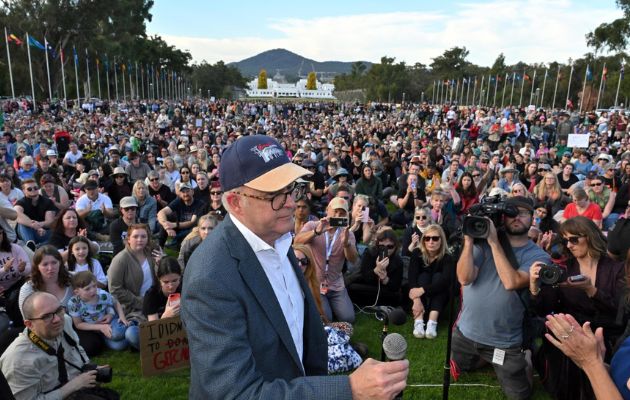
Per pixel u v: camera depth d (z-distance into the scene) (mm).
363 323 5727
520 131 22422
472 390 4281
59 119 31688
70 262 5535
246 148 1507
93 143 17281
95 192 8484
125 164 12414
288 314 1616
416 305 5438
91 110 43656
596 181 8500
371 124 33469
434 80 95875
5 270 5145
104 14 55781
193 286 1373
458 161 11766
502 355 3900
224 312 1355
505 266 3535
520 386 3945
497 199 3719
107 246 7746
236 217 1545
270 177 1464
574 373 3500
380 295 6008
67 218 6508
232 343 1325
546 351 3779
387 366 1231
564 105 67688
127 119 34281
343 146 17031
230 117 42562
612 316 3877
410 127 30391
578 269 4141
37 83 57000
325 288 5445
